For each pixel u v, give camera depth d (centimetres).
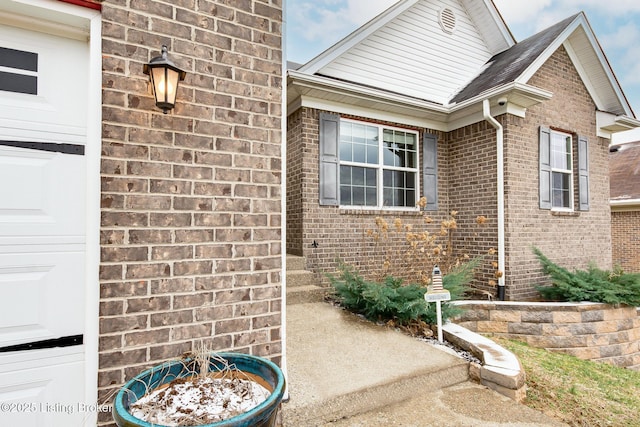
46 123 173
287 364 269
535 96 509
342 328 362
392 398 241
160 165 181
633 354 480
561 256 582
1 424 160
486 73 661
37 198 170
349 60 575
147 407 137
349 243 534
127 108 174
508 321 457
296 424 206
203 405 140
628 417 259
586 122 646
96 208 168
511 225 524
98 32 171
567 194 625
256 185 207
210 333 190
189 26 190
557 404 264
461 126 602
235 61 203
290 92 505
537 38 655
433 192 607
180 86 187
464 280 420
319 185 515
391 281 420
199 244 189
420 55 645
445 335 341
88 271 167
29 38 171
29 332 167
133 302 172
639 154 1177
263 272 208
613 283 484
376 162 579
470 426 214
